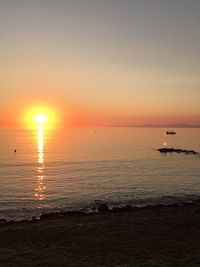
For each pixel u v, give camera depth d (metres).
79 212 50.38
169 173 103.06
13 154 163.38
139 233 35.38
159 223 39.44
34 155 158.62
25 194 68.75
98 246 30.95
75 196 67.12
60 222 42.31
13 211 54.97
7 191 71.69
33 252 29.14
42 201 62.53
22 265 25.25
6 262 26.08
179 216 42.47
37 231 37.28
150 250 29.14
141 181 86.31
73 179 88.94
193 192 72.44
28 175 95.94
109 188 75.94
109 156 156.38
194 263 24.34
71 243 32.25
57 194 69.00
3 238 34.66
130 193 70.56
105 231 36.56
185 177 94.69
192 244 30.03
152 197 66.81
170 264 24.39
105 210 53.28
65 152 175.62
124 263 25.45
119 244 31.48
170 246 30.05
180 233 34.56
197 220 39.06
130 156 157.88
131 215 45.84
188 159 147.38
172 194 70.06
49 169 109.88
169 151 181.88
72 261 26.30
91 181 85.62
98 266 24.70
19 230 37.94
